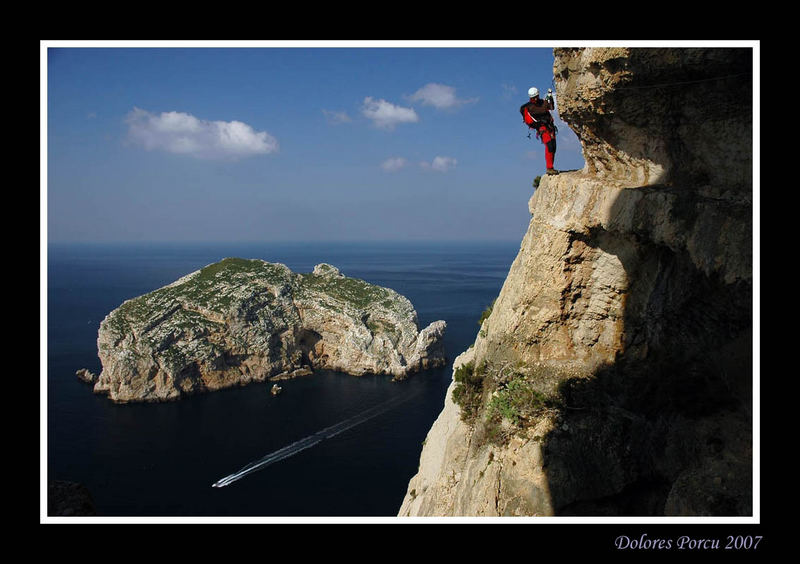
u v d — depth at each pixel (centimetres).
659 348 1728
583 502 1592
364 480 6400
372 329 12006
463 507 1869
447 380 10900
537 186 2267
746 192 1321
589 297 1906
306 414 8831
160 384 9556
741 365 1475
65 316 16375
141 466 6794
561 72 1767
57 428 8094
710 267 1304
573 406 1777
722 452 1371
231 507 5756
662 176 1599
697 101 1423
